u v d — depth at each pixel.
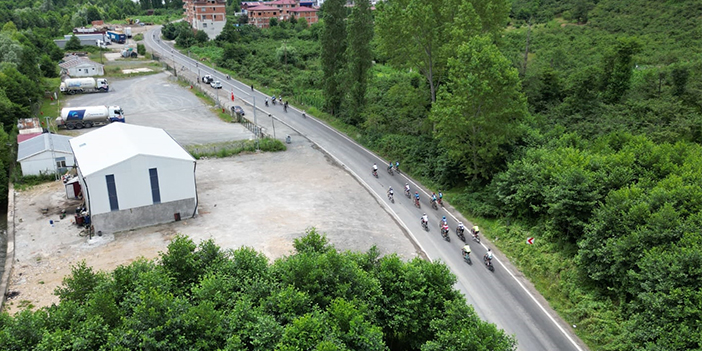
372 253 30.78
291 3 196.62
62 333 21.78
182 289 26.81
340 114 79.44
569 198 37.44
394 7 58.88
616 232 33.31
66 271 36.06
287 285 26.52
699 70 68.38
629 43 64.06
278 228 43.28
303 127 76.94
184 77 107.12
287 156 63.88
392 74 102.00
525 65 71.75
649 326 27.61
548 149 47.41
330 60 78.94
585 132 54.34
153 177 43.09
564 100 64.00
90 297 25.69
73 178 51.03
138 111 83.12
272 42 147.62
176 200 44.53
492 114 46.84
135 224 43.28
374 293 27.00
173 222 44.53
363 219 45.97
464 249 39.00
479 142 49.81
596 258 33.50
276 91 98.56
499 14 60.25
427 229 44.62
